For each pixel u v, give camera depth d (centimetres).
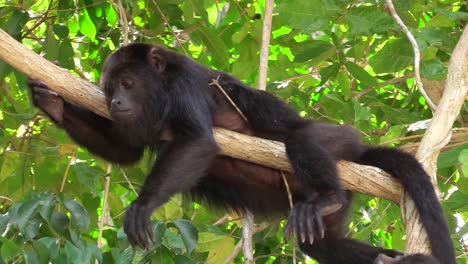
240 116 973
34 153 1067
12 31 1075
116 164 971
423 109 1255
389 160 917
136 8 1162
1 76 1037
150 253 859
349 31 1048
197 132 898
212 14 1349
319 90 1254
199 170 871
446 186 1156
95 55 1209
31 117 972
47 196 797
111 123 942
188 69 955
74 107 927
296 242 980
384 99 1275
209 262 1058
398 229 1116
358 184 910
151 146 977
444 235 859
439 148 877
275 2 1205
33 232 786
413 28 1086
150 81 942
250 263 838
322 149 916
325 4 1036
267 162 902
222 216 1059
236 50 1244
